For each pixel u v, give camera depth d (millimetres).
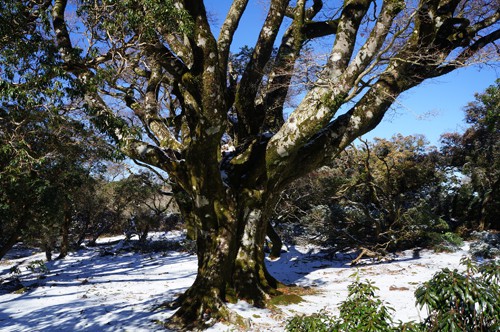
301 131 8672
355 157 21156
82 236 30875
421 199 21266
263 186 9578
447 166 28000
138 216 30734
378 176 22641
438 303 3451
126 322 8148
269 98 11594
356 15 9039
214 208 9000
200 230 9133
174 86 10258
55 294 12492
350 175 24766
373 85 9633
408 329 3305
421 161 27141
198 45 7387
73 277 17641
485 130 25297
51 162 12531
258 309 8766
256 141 10195
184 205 13828
